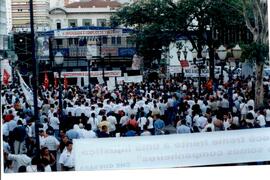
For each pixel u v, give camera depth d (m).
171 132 14.22
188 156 11.12
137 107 15.49
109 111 14.65
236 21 18.20
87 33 19.28
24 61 18.86
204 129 12.34
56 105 17.12
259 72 15.22
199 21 19.00
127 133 12.79
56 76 19.17
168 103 16.53
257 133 11.22
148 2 19.83
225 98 15.80
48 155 10.44
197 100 16.03
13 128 12.59
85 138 10.83
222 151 11.12
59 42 19.12
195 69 19.11
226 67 18.61
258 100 15.21
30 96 16.02
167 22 19.77
